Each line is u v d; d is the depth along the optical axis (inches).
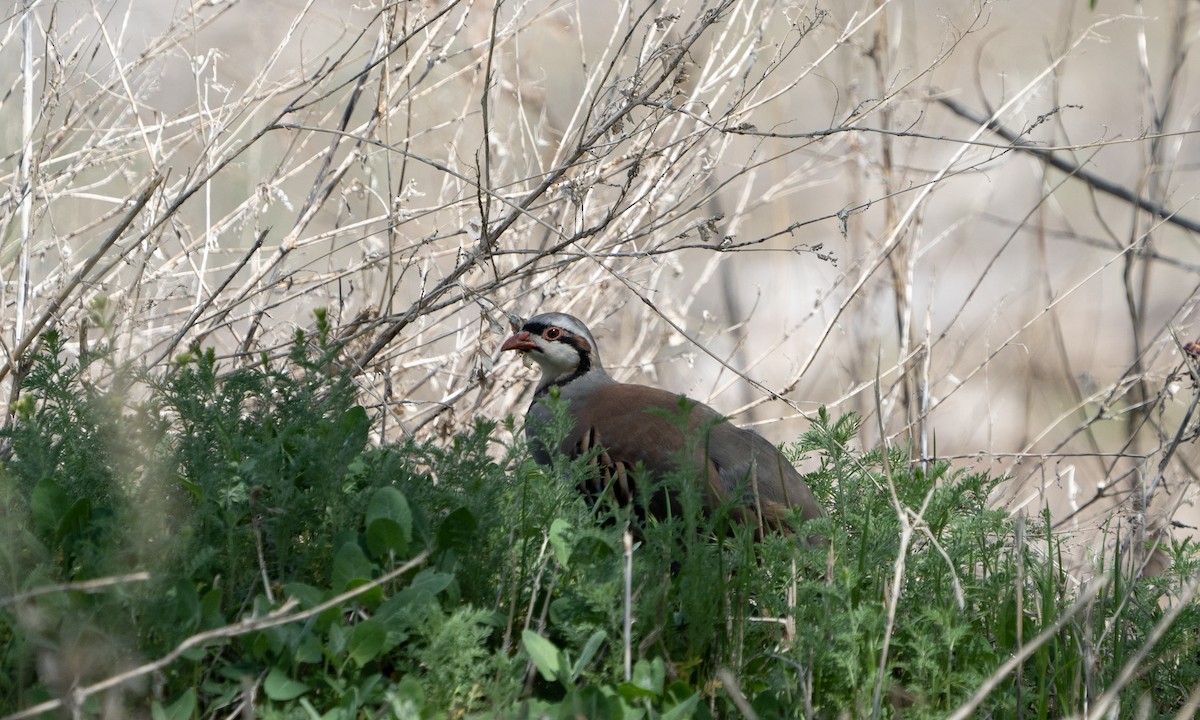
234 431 278.4
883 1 474.3
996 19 761.6
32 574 232.1
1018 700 247.0
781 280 624.4
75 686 209.8
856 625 244.7
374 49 418.9
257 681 226.7
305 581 255.8
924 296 674.8
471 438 284.4
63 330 402.6
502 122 550.9
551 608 254.4
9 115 483.8
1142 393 491.5
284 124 368.5
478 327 489.1
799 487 344.5
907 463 353.7
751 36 493.7
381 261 475.5
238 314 512.7
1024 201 805.9
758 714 242.2
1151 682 279.4
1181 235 793.6
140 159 527.8
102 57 520.7
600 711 224.2
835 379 603.8
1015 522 320.8
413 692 222.8
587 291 481.1
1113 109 827.4
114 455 255.9
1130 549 356.2
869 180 603.8
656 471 357.7
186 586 228.7
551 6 487.2
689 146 420.2
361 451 278.1
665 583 256.2
